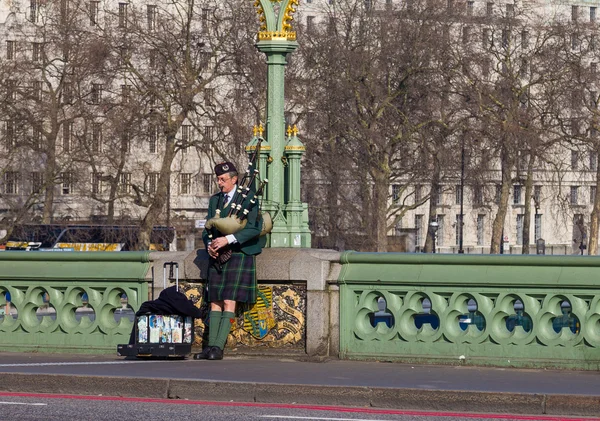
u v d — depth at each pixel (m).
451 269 23.61
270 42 25.64
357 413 19.28
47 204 127.62
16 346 26.72
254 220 24.16
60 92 115.88
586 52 128.25
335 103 116.25
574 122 125.19
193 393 20.91
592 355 22.53
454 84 122.44
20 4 148.12
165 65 109.12
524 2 138.12
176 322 24.44
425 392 19.78
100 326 26.02
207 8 112.38
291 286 24.80
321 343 24.50
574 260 22.69
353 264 24.53
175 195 157.12
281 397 20.47
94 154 109.75
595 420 18.61
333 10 131.50
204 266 25.25
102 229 110.75
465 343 23.48
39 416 18.95
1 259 26.89
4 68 114.00
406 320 24.06
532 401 19.27
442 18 121.62
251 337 25.05
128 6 115.88
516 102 124.88
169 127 109.19
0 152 115.94
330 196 115.25
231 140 106.69
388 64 120.06
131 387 21.25
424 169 120.25
